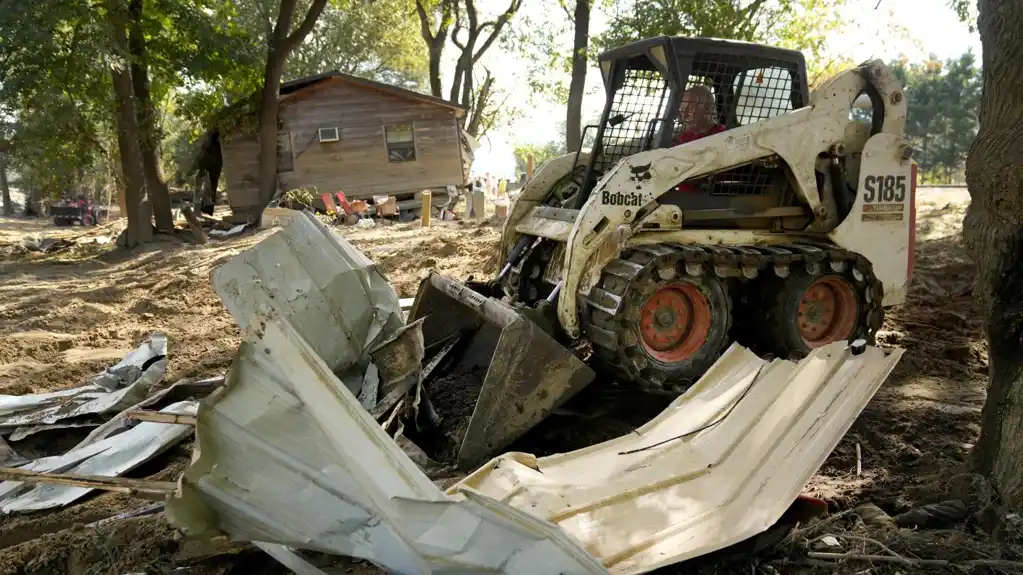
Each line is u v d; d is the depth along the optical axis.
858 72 5.96
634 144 6.15
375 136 20.45
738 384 4.31
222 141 19.27
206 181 21.05
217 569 3.47
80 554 3.62
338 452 2.62
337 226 18.08
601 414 5.28
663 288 5.25
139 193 16.20
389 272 11.17
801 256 5.54
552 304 5.38
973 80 42.47
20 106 13.98
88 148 15.45
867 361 4.24
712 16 14.06
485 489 3.45
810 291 5.82
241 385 2.61
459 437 4.90
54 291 11.47
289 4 17.75
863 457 4.62
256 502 2.71
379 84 20.03
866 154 5.93
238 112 18.92
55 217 26.06
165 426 4.84
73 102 14.26
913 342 6.79
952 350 6.44
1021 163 3.62
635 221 5.36
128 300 10.74
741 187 5.88
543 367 4.58
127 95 15.62
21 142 14.20
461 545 2.64
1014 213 3.70
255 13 23.34
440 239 13.01
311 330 5.09
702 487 3.53
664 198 5.64
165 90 17.20
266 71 18.16
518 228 6.52
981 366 6.24
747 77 5.91
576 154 6.80
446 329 6.17
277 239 5.13
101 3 13.96
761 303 5.80
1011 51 3.65
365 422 2.69
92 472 4.51
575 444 4.91
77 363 7.42
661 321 5.33
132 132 15.88
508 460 3.69
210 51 16.16
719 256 5.26
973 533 3.63
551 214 6.20
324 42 34.56
